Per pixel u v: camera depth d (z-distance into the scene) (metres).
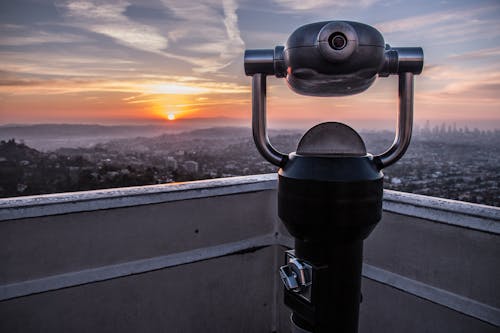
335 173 0.82
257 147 0.94
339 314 0.89
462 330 1.18
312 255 0.89
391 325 1.35
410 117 0.88
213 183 1.55
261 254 1.69
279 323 1.75
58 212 1.25
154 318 1.47
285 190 0.88
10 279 1.21
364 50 0.74
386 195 1.34
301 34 0.76
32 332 1.26
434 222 1.22
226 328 1.63
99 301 1.36
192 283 1.53
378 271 1.37
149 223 1.42
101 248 1.34
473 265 1.15
